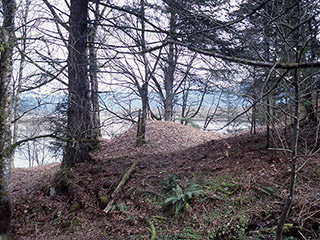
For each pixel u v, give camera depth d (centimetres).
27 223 607
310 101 457
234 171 572
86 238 516
